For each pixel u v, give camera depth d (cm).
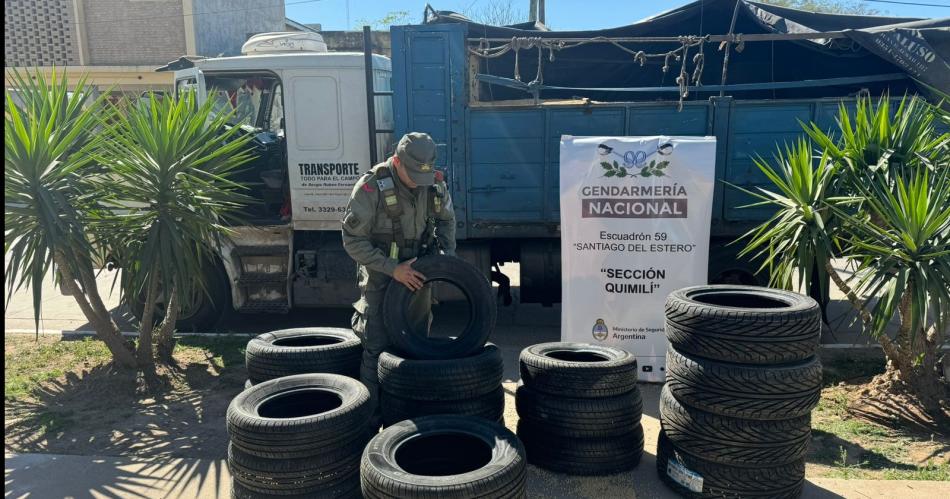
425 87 567
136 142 493
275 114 624
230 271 617
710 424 313
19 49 1775
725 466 313
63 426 428
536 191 576
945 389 434
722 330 307
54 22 1762
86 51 1778
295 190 609
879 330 400
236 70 606
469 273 349
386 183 338
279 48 632
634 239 484
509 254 648
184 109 508
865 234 421
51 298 820
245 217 621
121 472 358
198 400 475
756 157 557
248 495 298
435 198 353
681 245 480
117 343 518
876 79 605
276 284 618
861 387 467
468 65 573
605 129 562
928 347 432
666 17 720
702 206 477
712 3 709
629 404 348
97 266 517
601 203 487
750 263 580
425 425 298
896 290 381
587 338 496
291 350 372
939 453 374
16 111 422
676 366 329
